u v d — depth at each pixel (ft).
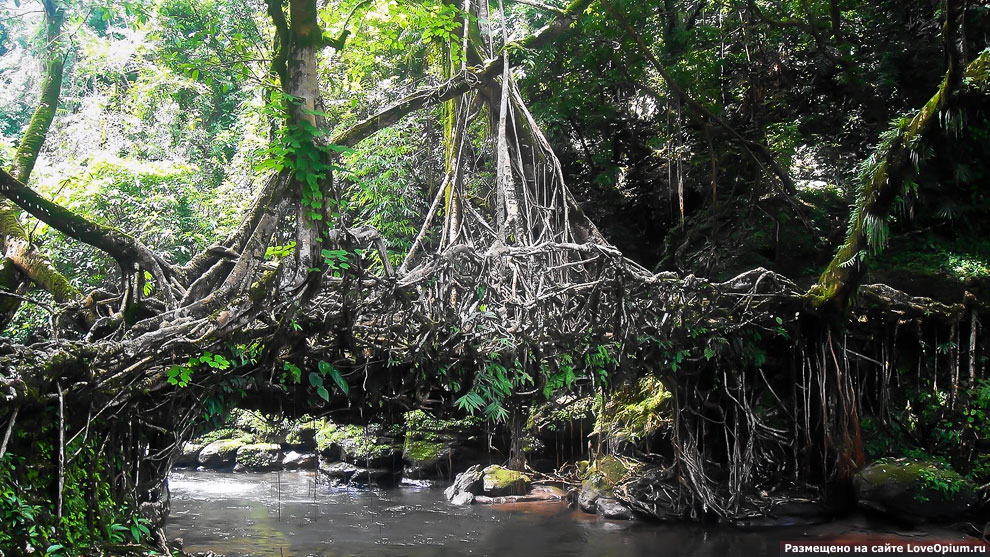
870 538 37.99
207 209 59.52
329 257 25.02
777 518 41.39
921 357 43.42
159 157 71.15
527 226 41.68
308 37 25.90
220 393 25.61
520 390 32.76
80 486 21.75
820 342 41.42
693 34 51.98
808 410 41.81
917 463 39.70
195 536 39.73
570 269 40.52
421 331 28.73
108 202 54.80
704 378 43.39
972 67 35.94
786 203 52.60
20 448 20.27
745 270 50.67
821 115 56.39
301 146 25.08
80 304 28.37
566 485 51.62
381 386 29.37
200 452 64.23
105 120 70.44
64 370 21.01
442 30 38.68
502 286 32.50
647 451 47.29
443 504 48.75
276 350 25.35
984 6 41.45
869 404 43.42
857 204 39.29
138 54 69.05
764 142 54.34
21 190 27.04
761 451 43.16
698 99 52.42
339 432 61.11
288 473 61.41
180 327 23.40
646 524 42.50
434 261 30.01
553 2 62.13
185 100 72.23
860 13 55.67
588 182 61.26
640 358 36.73
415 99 44.09
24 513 19.24
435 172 56.85
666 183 59.88
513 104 46.34
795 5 56.39
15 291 33.04
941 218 48.55
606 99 58.18
